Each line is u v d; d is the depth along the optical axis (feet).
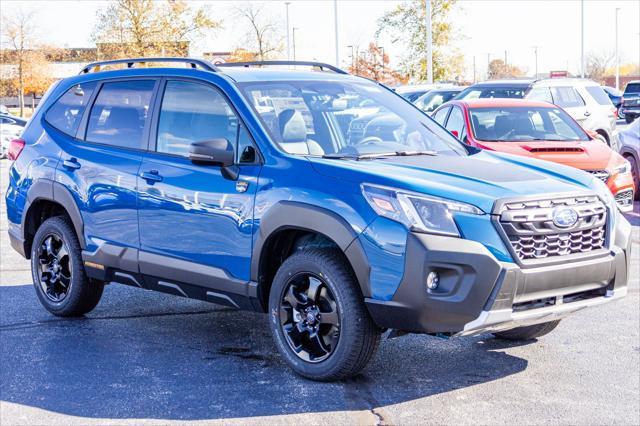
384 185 15.12
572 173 17.12
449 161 17.26
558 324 19.04
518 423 14.33
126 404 15.24
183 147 18.43
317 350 16.31
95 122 20.70
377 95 19.95
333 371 15.84
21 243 22.22
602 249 16.07
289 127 17.37
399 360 17.85
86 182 20.13
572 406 15.15
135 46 159.33
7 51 206.39
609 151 33.71
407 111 19.98
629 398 15.56
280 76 18.94
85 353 18.31
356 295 15.40
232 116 17.75
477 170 16.52
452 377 16.74
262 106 17.72
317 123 17.89
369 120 18.76
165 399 15.47
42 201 21.68
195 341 19.25
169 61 19.65
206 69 18.85
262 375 16.78
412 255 14.56
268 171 16.69
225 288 17.31
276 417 14.56
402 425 14.21
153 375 16.83
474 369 17.26
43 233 21.47
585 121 57.11
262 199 16.53
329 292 15.85
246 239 16.83
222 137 17.79
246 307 17.31
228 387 16.08
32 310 22.26
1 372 17.06
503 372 17.07
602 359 17.92
